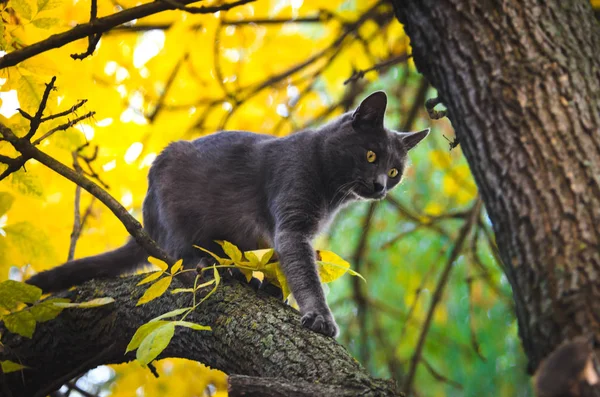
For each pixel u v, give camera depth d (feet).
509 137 7.73
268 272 11.60
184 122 15.51
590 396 6.02
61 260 13.94
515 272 7.37
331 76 15.93
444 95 8.61
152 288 9.16
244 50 15.46
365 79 17.81
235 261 10.23
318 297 12.03
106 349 11.31
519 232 7.38
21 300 9.56
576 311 6.70
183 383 14.40
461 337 20.17
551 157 7.48
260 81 15.69
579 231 7.07
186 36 14.19
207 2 14.34
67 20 13.65
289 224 13.61
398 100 19.03
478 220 16.66
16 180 11.14
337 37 15.87
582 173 7.35
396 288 20.99
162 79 14.87
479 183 8.03
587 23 8.33
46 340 11.70
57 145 11.61
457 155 19.11
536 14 8.22
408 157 16.58
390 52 16.94
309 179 14.19
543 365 6.29
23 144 10.03
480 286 19.62
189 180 14.65
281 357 9.19
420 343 16.17
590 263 6.89
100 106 13.10
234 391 7.73
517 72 7.96
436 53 8.62
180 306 10.75
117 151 13.89
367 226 17.81
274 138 15.31
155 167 14.70
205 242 14.52
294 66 15.81
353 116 15.24
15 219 13.65
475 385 19.98
